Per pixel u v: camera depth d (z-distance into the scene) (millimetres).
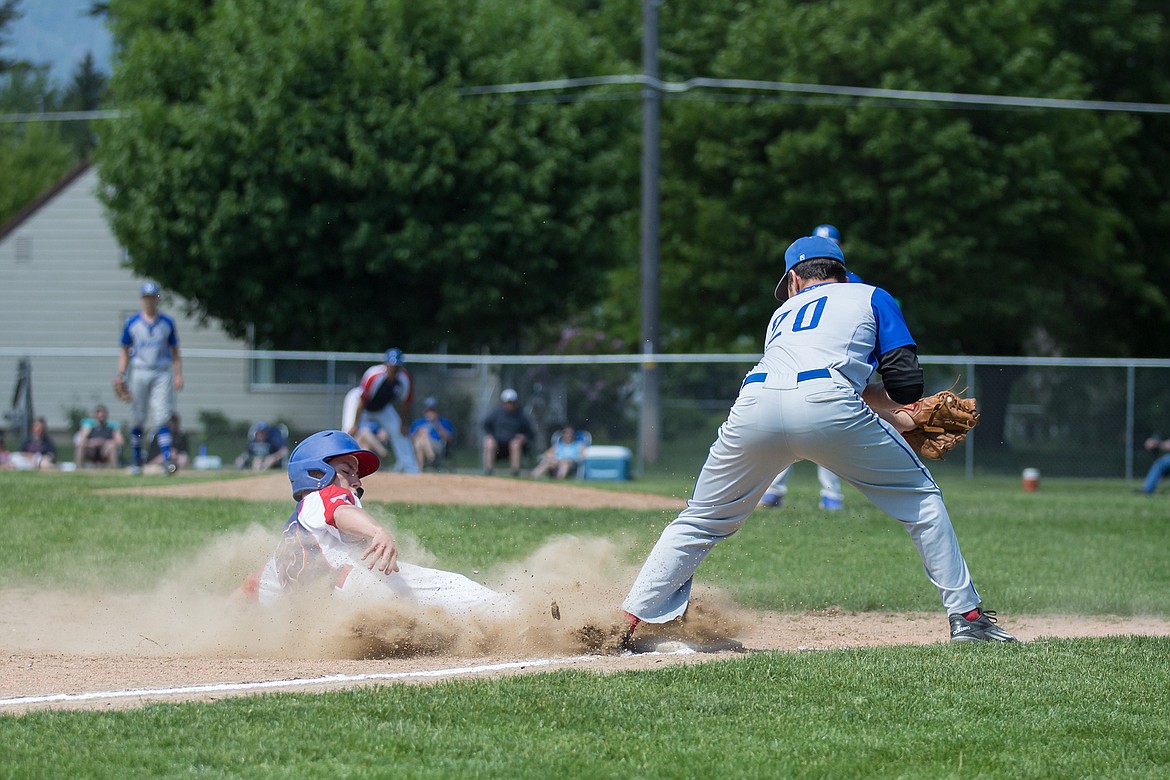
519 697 16391
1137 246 115812
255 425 78438
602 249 97250
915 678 17844
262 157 87938
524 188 92812
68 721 15062
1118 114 108562
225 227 89812
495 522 38594
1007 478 76812
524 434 73625
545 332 121312
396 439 57406
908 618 26375
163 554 31719
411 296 96188
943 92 98625
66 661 19875
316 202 90812
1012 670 18406
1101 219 102312
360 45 88500
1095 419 76562
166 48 93312
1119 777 13609
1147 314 115125
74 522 37062
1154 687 17500
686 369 77125
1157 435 75875
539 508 43094
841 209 101312
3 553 31641
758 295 106000
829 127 99188
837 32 99938
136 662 19797
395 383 56812
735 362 76250
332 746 14156
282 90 87562
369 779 13070
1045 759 14203
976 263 98500
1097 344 119500
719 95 105812
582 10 137625
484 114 91812
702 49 113250
